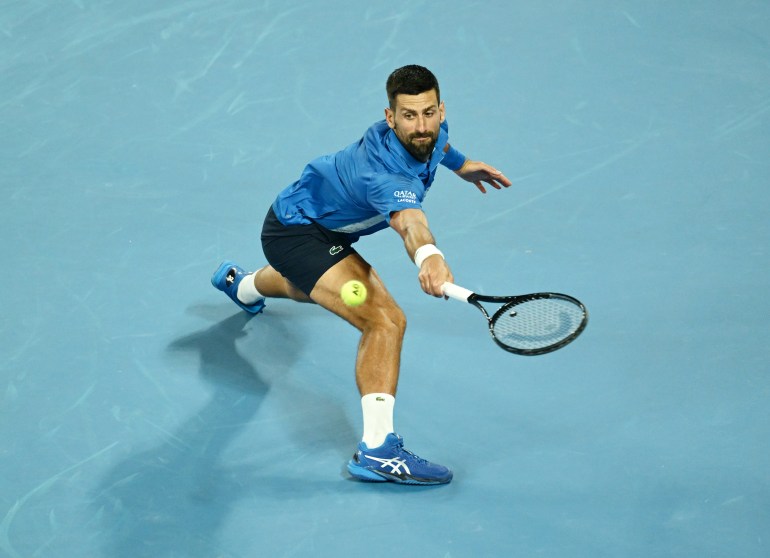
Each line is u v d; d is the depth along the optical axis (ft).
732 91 105.81
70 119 106.32
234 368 74.18
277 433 67.97
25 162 99.45
